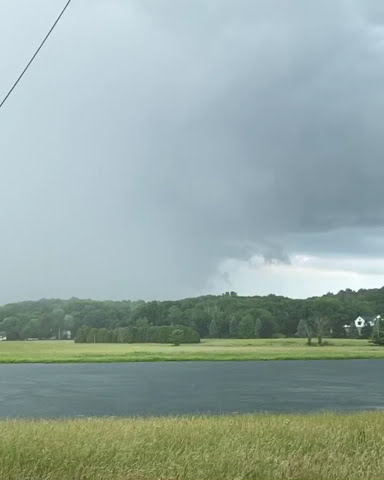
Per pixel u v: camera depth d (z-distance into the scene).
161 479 12.76
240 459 14.01
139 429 18.58
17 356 188.62
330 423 21.00
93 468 13.09
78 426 19.94
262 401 61.25
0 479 12.35
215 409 52.84
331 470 13.55
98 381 100.56
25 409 55.12
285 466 13.63
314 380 96.62
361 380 96.19
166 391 76.62
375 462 14.43
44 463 13.42
